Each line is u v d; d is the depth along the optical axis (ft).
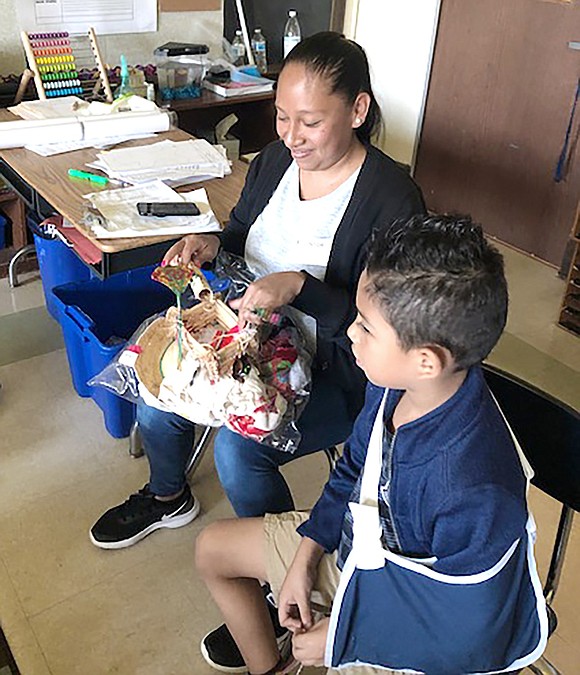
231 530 4.26
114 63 10.06
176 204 5.91
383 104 13.10
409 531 3.32
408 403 3.35
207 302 4.83
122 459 6.78
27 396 7.45
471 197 12.12
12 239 9.62
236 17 11.59
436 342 2.95
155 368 4.74
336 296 4.66
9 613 5.34
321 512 3.98
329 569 4.00
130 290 7.16
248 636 4.45
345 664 3.59
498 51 10.90
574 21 9.83
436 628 3.19
